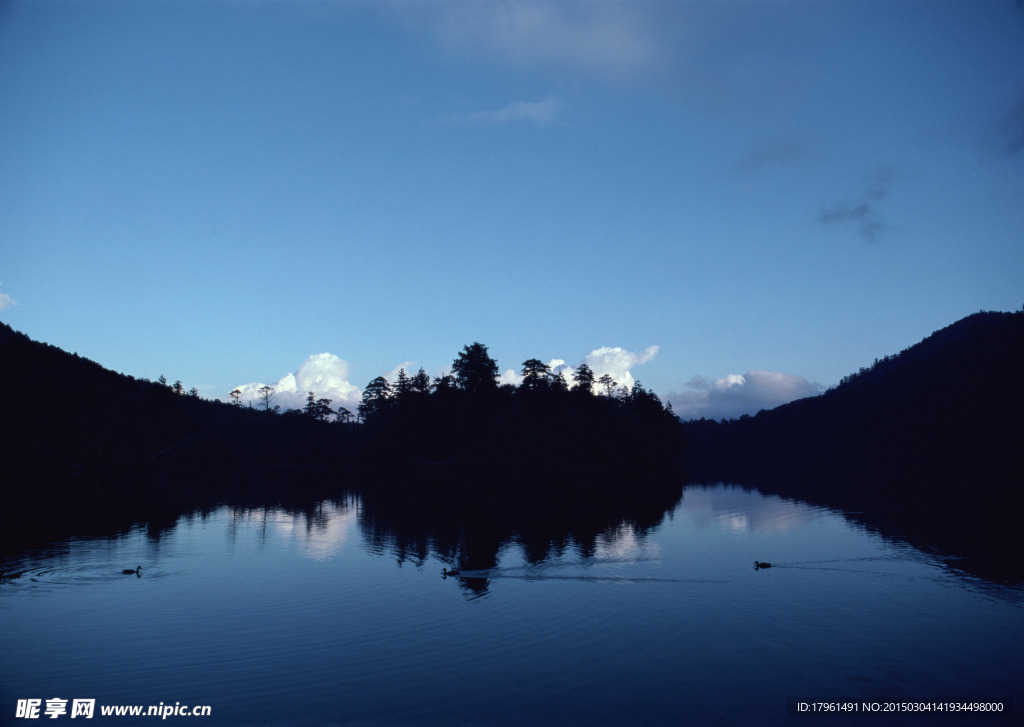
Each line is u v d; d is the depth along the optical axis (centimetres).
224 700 1498
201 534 4031
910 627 2045
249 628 2045
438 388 10112
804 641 1914
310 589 2567
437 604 2331
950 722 1400
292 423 13262
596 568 2962
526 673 1664
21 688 1575
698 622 2098
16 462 7950
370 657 1783
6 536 3894
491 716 1419
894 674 1662
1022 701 1506
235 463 12025
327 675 1655
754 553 3312
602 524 4512
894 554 3231
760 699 1512
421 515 5094
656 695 1533
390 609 2267
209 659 1766
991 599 2380
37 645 1886
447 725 1377
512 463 9369
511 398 10644
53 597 2445
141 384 15888
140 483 7988
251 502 6091
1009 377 12481
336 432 13150
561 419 10188
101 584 2659
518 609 2259
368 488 7888
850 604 2316
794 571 2875
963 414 12362
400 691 1552
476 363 10100
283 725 1377
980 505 5116
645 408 11869
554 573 2855
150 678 1641
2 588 2589
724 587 2580
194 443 12050
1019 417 11200
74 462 8944
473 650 1834
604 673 1666
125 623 2109
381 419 11294
